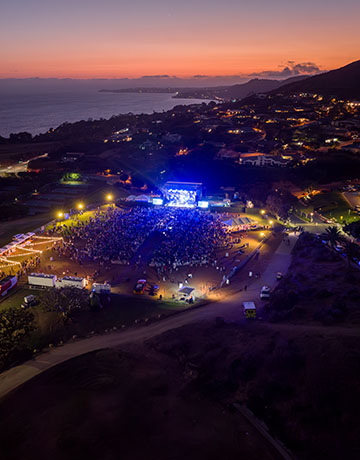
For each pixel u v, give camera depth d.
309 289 60.34
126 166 190.00
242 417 32.44
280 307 56.88
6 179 160.88
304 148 186.12
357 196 122.06
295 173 152.62
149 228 97.69
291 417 31.39
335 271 67.38
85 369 41.31
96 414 33.31
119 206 125.94
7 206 116.38
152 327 53.91
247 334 46.97
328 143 188.12
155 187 149.50
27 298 62.00
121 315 57.94
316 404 31.52
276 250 85.00
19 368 44.56
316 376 34.09
